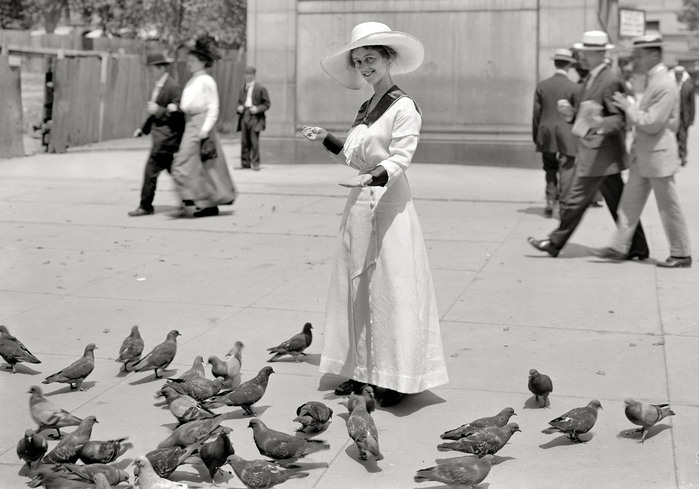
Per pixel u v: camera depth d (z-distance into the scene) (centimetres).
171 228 1209
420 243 581
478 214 1320
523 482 467
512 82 1914
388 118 562
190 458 494
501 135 1933
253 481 441
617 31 2930
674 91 940
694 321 765
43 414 521
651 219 1295
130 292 872
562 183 1266
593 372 640
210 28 3781
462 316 786
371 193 570
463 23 1925
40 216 1297
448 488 464
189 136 1268
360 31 573
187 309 812
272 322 770
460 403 584
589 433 532
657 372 638
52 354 686
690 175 1814
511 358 673
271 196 1502
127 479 455
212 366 598
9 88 2172
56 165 2025
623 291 870
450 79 1950
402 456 504
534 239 1064
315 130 604
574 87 1255
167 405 577
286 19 2019
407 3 1950
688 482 467
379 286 566
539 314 791
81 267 977
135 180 1747
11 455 505
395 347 562
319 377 637
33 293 867
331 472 483
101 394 603
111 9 4106
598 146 990
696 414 560
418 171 1847
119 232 1180
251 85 1895
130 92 2797
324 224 1239
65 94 2389
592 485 464
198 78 1270
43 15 4600
